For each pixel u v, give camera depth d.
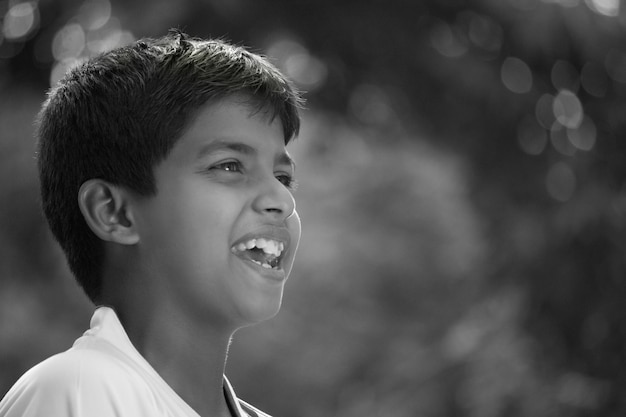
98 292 3.01
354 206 22.20
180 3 8.14
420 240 21.44
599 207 9.20
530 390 9.16
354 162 21.98
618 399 8.68
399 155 20.80
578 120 9.59
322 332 21.42
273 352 21.33
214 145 2.91
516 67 9.74
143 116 2.92
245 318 2.89
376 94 10.03
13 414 2.70
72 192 3.01
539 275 9.48
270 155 2.99
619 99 9.39
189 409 2.81
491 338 9.99
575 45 9.18
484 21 9.59
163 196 2.90
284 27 8.89
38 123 3.20
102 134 2.96
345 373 20.84
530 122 9.91
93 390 2.67
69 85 3.08
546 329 9.41
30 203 12.98
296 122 3.17
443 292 19.52
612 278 9.13
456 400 10.48
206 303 2.88
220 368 3.00
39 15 8.94
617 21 9.17
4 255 13.51
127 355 2.80
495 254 9.98
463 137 10.27
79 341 2.87
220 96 2.95
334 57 9.52
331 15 9.14
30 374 2.79
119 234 2.92
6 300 14.12
